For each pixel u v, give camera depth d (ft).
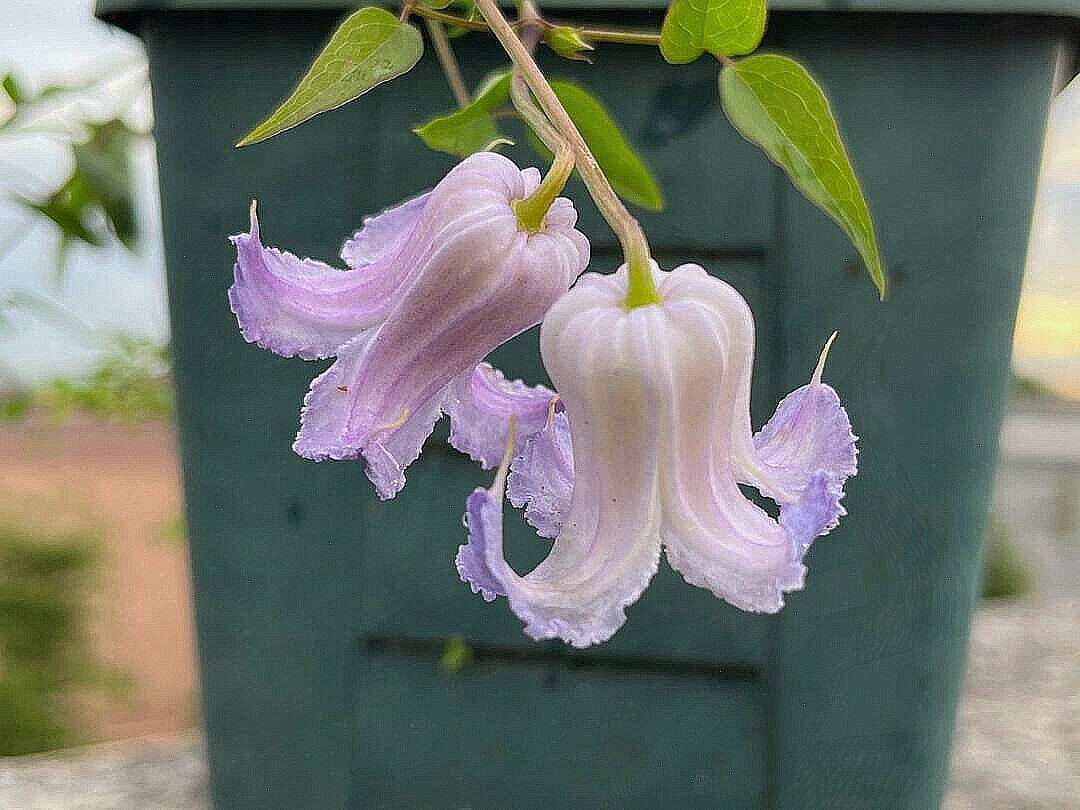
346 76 0.41
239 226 0.60
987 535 0.62
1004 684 1.05
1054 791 0.86
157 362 1.10
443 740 0.65
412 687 0.65
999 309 0.58
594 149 0.53
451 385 0.40
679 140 0.58
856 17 0.56
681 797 0.64
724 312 0.34
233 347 0.61
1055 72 0.57
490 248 0.36
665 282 0.35
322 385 0.37
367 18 0.41
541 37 0.49
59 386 1.12
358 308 0.38
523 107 0.36
